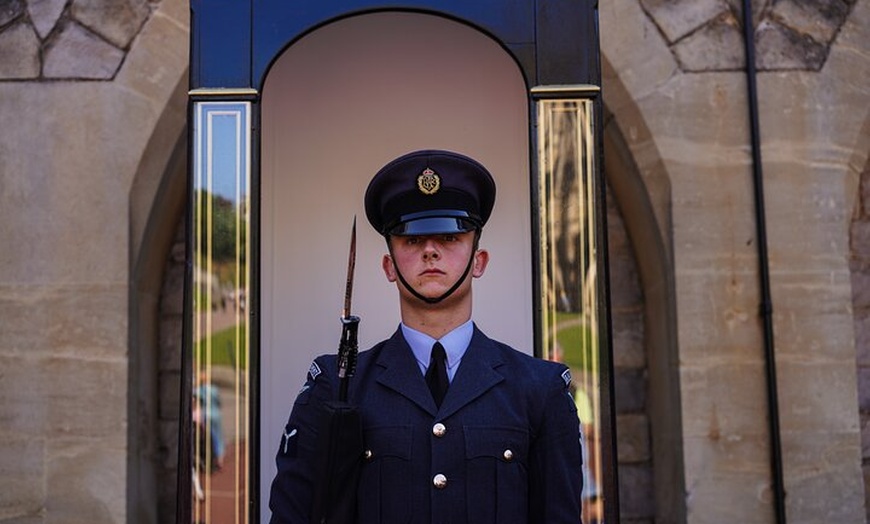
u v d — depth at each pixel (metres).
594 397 2.32
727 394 2.92
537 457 1.79
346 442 1.70
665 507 3.04
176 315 3.19
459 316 1.87
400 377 1.81
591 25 2.41
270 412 2.98
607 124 3.04
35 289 2.94
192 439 2.32
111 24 3.02
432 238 1.87
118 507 2.88
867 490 3.03
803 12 3.05
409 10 2.40
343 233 3.03
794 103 3.01
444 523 1.69
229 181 2.37
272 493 1.85
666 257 2.98
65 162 2.98
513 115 2.98
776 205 2.98
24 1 3.03
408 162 1.89
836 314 2.95
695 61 3.02
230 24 2.40
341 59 3.05
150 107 2.99
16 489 2.89
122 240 2.95
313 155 3.04
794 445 2.91
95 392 2.91
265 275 3.00
